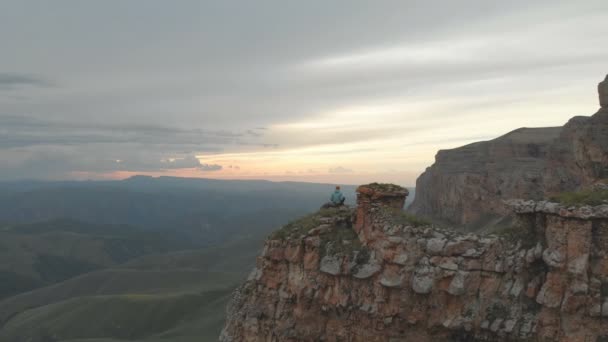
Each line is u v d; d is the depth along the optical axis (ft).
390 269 78.89
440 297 75.46
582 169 220.84
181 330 402.72
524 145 398.01
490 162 407.85
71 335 467.11
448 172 436.35
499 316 71.51
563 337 66.23
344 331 81.97
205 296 518.37
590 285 65.26
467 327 72.95
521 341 68.90
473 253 74.59
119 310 492.54
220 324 384.88
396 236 79.77
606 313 63.62
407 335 77.30
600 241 66.08
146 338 401.49
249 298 94.79
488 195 375.66
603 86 223.10
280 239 91.61
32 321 521.24
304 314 85.97
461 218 397.60
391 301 77.82
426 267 76.28
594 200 66.80
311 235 88.02
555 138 358.84
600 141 211.00
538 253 70.79
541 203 71.77
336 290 83.20
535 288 70.49
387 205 85.30
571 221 66.80
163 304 496.23
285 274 90.17
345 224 90.07
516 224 77.10
